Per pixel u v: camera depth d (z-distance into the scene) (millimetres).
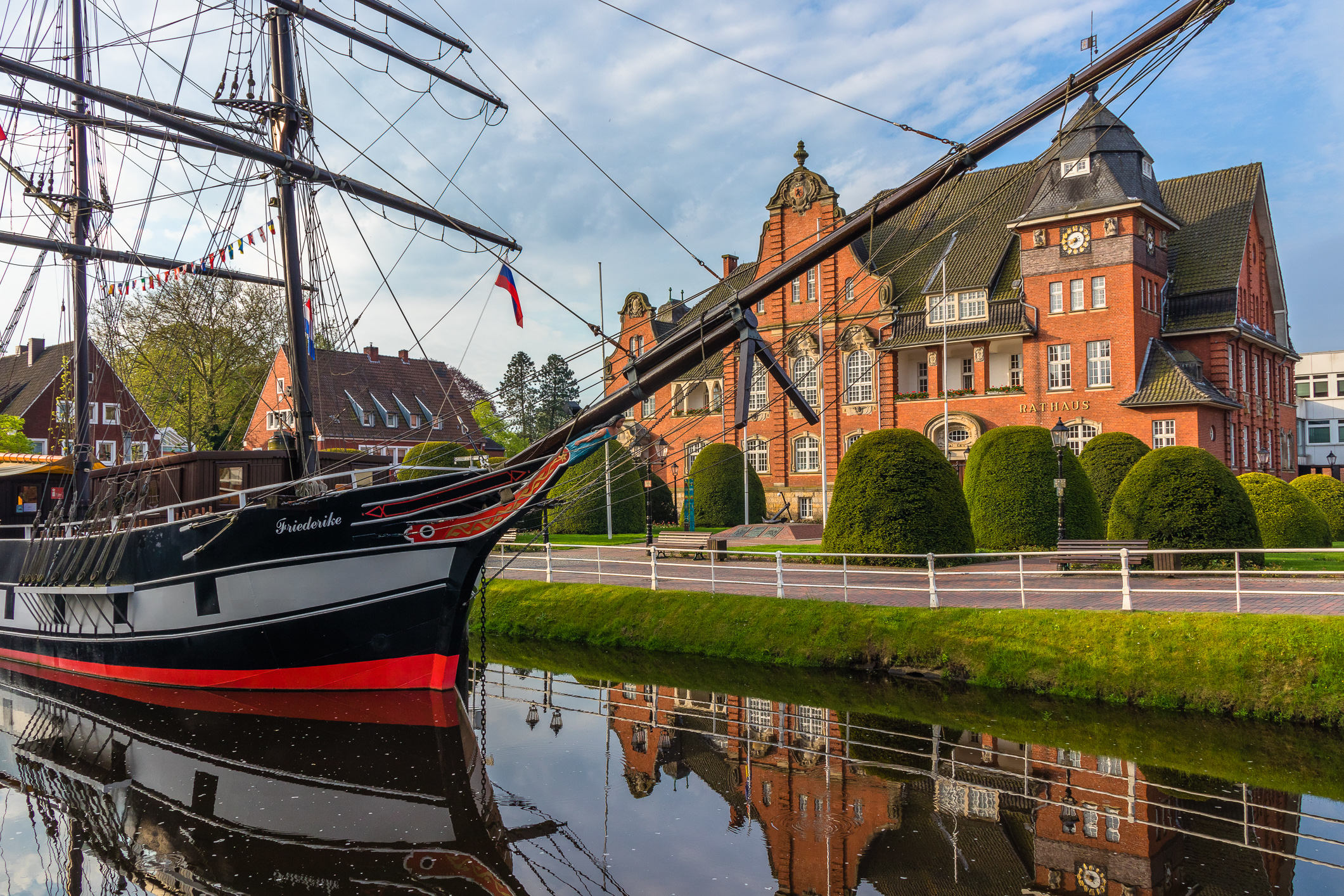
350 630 13766
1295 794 8875
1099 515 24562
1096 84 9641
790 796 9195
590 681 14898
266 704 13672
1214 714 11477
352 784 9852
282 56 15758
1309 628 11656
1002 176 44812
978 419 40906
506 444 76188
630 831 8312
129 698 14727
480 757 10711
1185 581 17141
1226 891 6727
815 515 46531
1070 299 38562
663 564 24406
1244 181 41594
